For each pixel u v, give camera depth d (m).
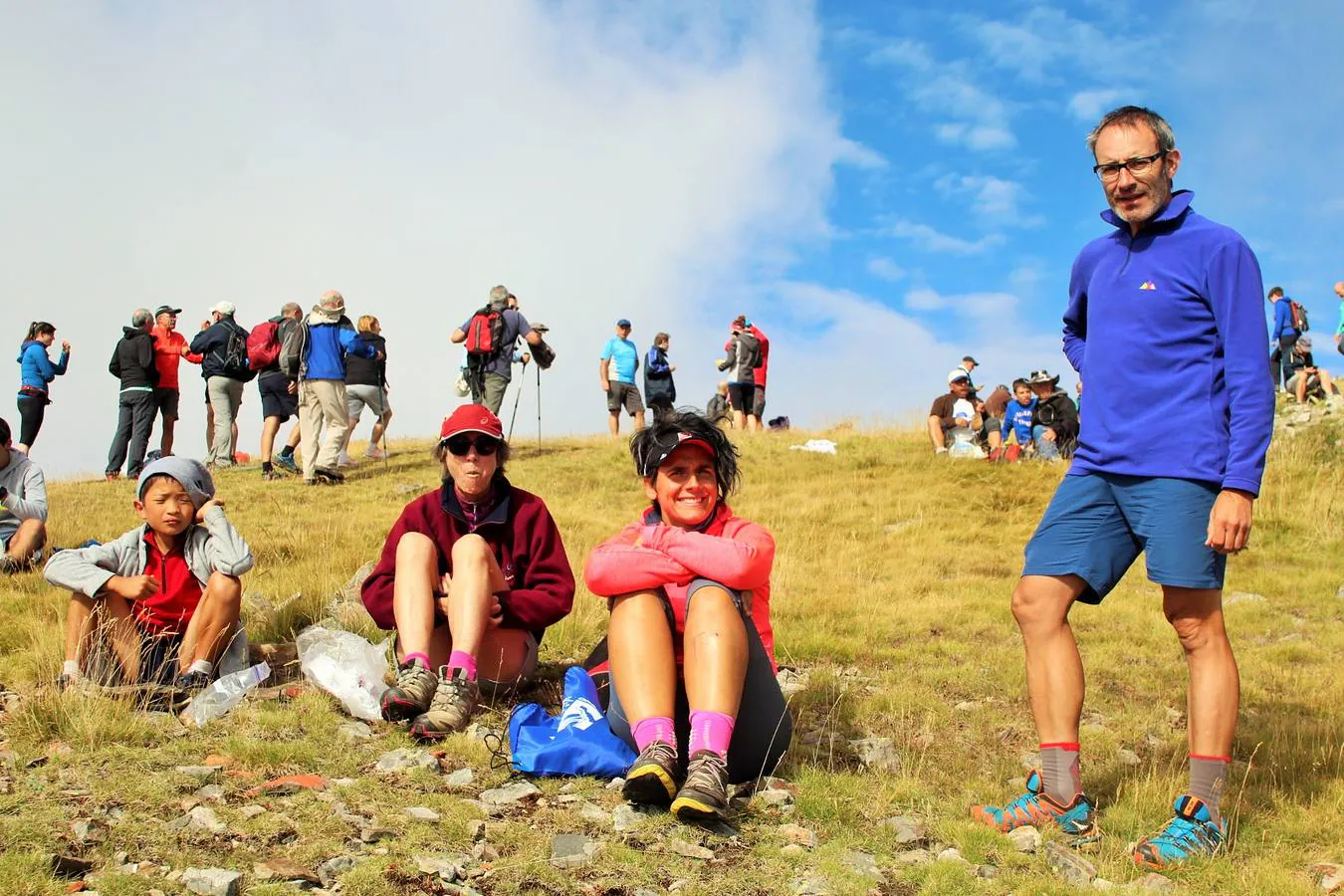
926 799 4.06
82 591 4.83
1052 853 3.54
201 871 2.99
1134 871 3.50
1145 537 3.75
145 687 4.69
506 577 4.98
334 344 14.19
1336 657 6.88
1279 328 20.62
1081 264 4.11
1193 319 3.73
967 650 6.77
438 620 4.88
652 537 3.99
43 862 3.01
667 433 4.14
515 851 3.38
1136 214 3.79
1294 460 13.45
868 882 3.28
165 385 15.37
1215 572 3.66
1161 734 5.21
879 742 4.82
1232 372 3.63
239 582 5.00
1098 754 4.87
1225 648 3.75
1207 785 3.67
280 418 14.98
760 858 3.43
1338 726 5.27
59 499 12.60
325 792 3.74
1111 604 8.20
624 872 3.25
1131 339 3.80
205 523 5.08
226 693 4.70
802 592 8.53
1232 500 3.57
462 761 4.18
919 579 9.14
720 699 3.68
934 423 15.79
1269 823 3.93
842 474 14.64
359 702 4.68
